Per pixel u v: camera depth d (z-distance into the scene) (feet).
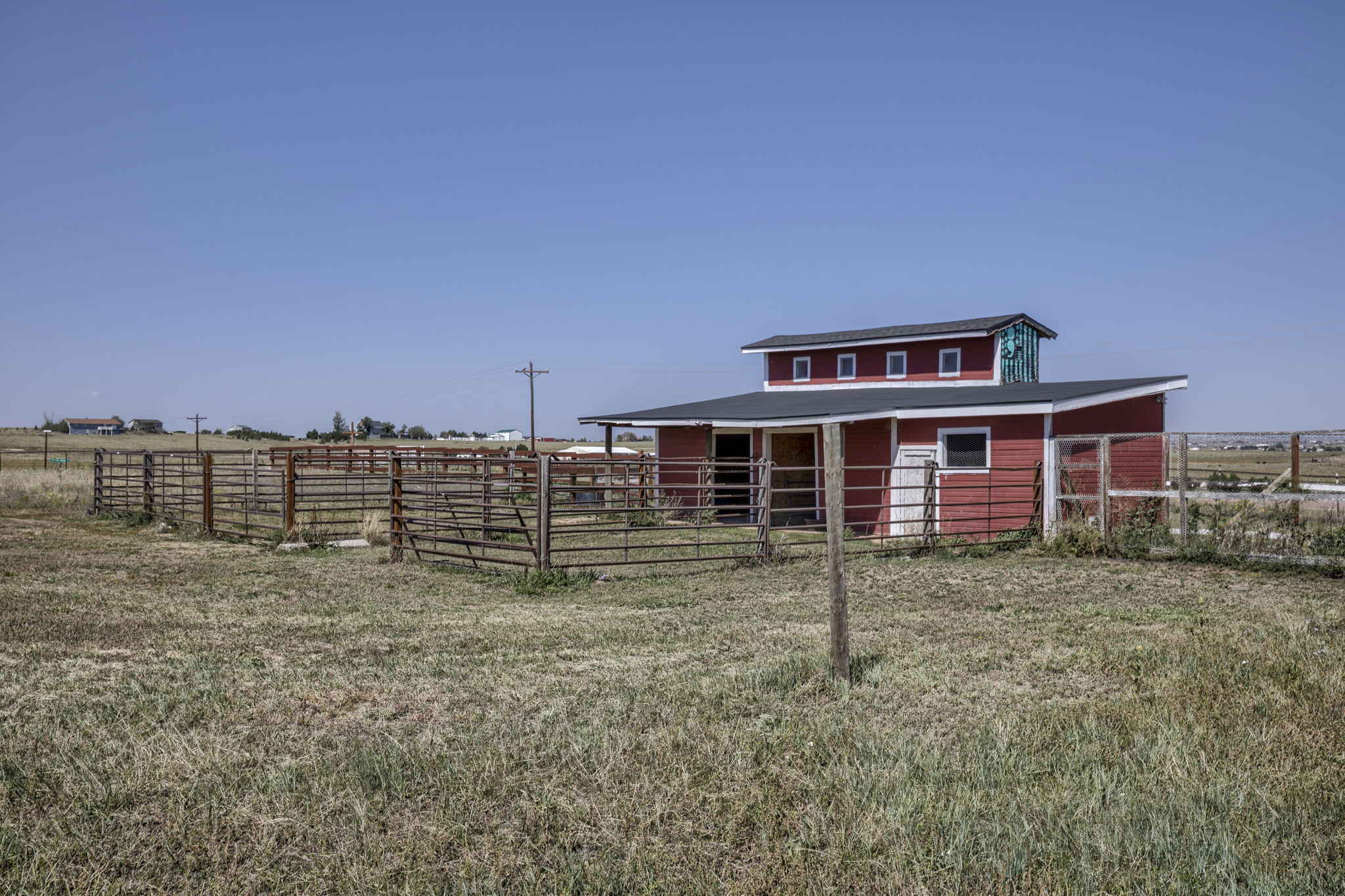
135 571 43.09
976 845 13.17
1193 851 12.72
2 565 44.32
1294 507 44.37
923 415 61.57
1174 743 16.81
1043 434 56.13
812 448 84.23
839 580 22.03
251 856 12.91
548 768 16.08
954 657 24.48
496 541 56.70
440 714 19.45
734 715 19.29
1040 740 17.35
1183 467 47.32
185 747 16.78
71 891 11.84
